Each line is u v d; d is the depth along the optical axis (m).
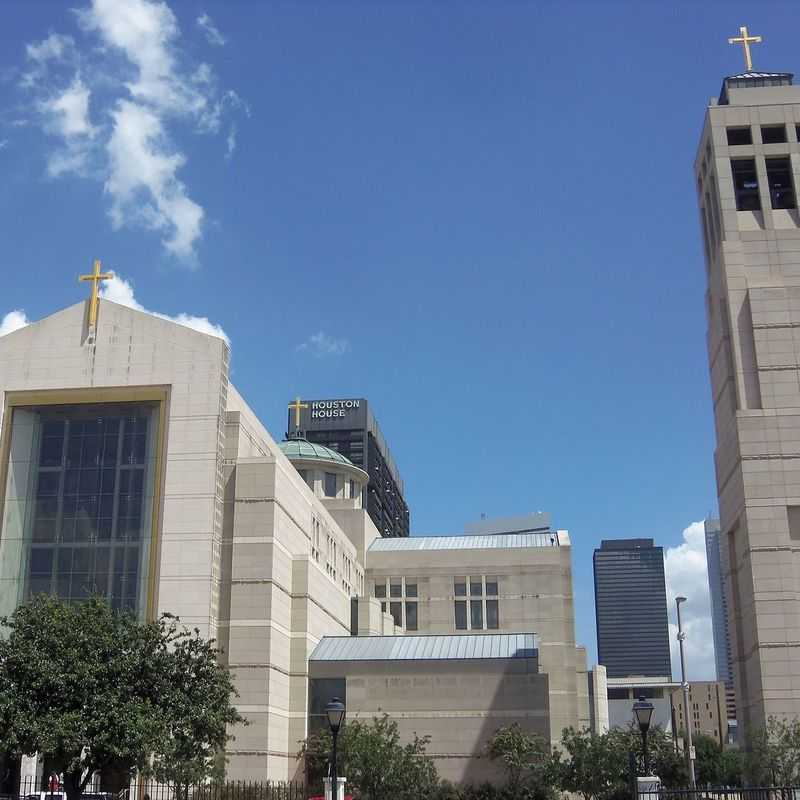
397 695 76.75
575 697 100.81
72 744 44.25
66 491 72.31
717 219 86.12
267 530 72.75
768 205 83.81
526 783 71.81
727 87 89.25
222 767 61.53
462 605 105.88
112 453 72.88
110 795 56.56
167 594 69.44
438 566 107.25
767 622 73.06
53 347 75.12
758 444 76.88
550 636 103.50
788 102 86.62
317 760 70.25
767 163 86.31
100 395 73.75
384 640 82.81
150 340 74.44
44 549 71.19
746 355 80.06
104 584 70.06
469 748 75.06
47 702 45.91
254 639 70.94
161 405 73.19
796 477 75.88
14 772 59.47
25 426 74.00
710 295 88.81
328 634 86.44
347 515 108.44
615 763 66.69
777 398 77.94
